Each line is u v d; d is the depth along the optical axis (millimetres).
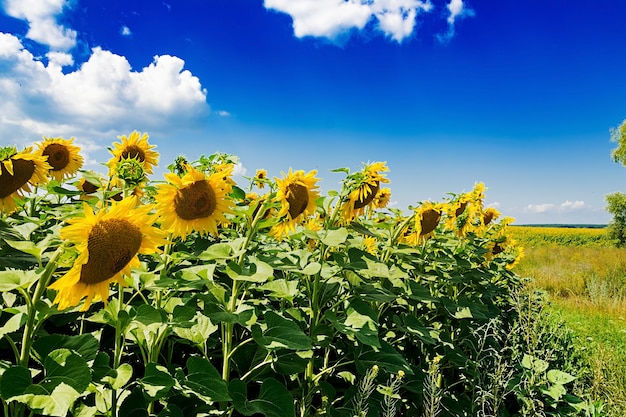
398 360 3234
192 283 2434
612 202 34625
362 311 3156
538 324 6219
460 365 4289
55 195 4234
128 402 2232
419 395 3896
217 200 2998
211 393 2221
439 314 4879
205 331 2688
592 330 9688
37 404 1673
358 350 3305
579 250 27719
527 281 9328
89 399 2389
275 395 2504
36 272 1893
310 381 3182
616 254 24172
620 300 13914
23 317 1997
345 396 3230
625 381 5730
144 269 2609
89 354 2078
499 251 7809
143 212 2020
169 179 2871
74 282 1819
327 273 3207
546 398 4848
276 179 3096
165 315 2293
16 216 3539
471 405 4258
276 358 2973
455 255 5258
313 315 3197
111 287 2984
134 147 4781
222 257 2592
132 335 2504
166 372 2217
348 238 3514
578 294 15562
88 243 1861
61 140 4750
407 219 4215
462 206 5617
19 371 1744
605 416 5020
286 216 3229
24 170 3344
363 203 3512
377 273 3143
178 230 2926
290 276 3795
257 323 2711
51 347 2051
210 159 3623
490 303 6172
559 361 6359
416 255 4473
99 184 3109
